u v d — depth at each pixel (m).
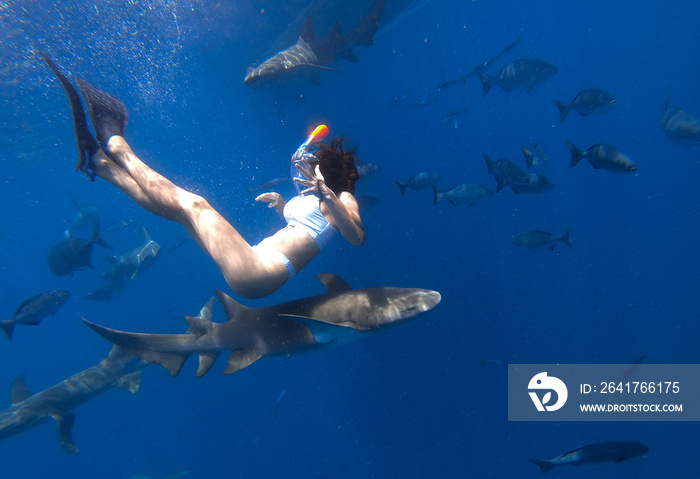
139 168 3.23
